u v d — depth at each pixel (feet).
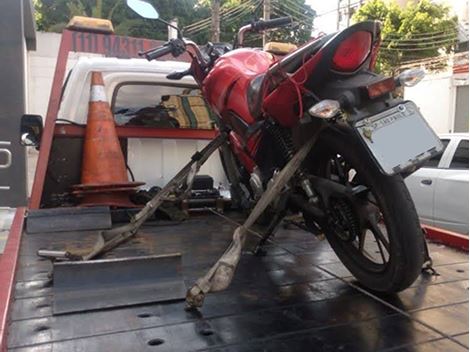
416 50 58.13
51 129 11.80
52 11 65.36
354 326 5.91
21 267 8.01
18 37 13.37
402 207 6.48
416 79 6.38
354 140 6.72
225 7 69.62
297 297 6.88
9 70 13.38
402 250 6.50
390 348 5.34
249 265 8.39
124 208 11.95
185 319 6.10
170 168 13.80
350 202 7.39
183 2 69.00
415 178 20.13
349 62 6.57
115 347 5.34
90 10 62.13
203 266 8.25
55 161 12.34
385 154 6.18
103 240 8.91
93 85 12.76
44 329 5.76
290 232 10.75
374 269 7.20
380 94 6.32
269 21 10.83
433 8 58.75
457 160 19.30
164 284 6.81
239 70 9.05
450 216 18.83
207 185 13.56
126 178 12.32
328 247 9.55
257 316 6.21
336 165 7.63
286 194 7.99
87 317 6.11
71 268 6.47
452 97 55.31
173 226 11.14
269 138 8.31
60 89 12.16
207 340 5.53
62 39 12.73
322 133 7.15
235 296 6.90
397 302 6.70
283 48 14.07
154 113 13.60
